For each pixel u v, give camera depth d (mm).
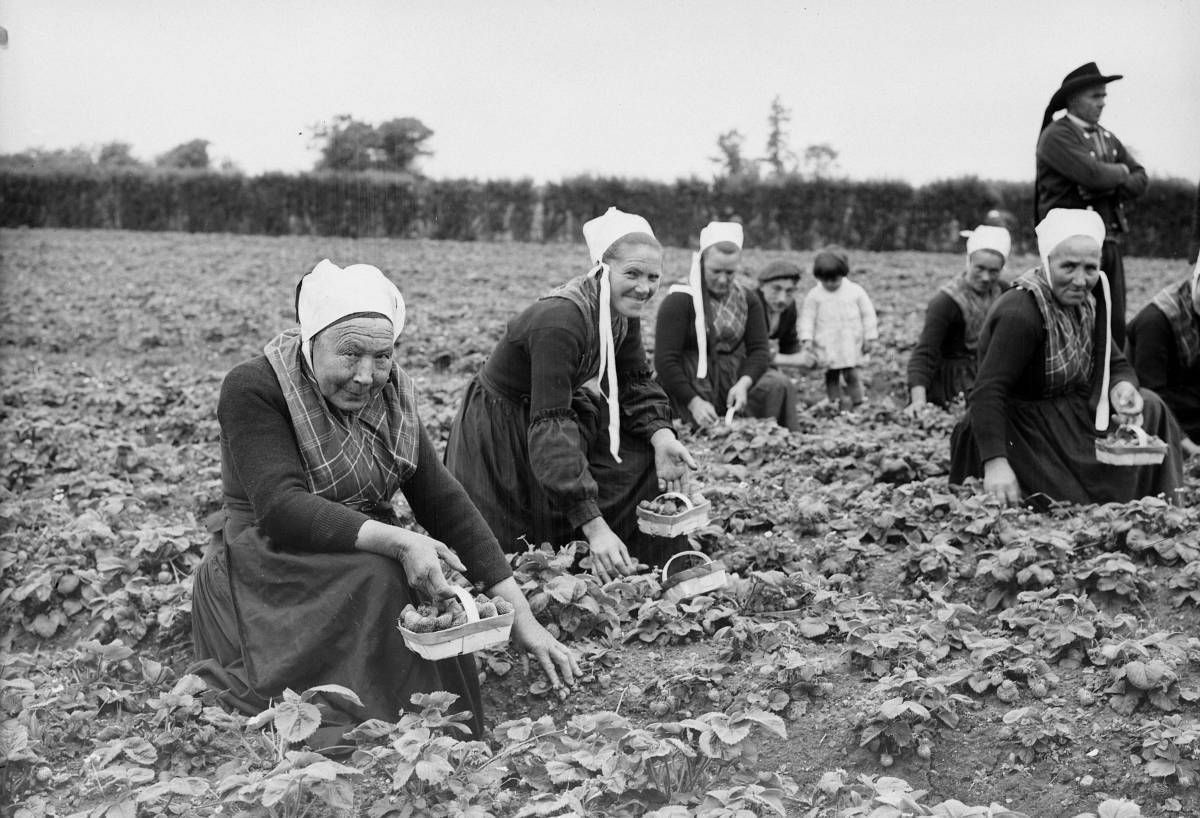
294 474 4102
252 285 21766
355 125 34094
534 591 4750
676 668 4508
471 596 4164
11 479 8070
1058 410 6641
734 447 8023
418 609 3961
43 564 5543
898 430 8664
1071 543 5348
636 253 5020
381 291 4062
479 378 5449
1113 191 8477
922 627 4625
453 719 3932
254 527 4227
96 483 7395
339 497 4234
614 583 4855
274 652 3980
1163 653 4273
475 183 32969
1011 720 3930
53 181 34156
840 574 5289
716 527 5754
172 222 34406
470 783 3479
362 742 3830
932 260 27219
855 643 4473
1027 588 5121
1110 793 3756
